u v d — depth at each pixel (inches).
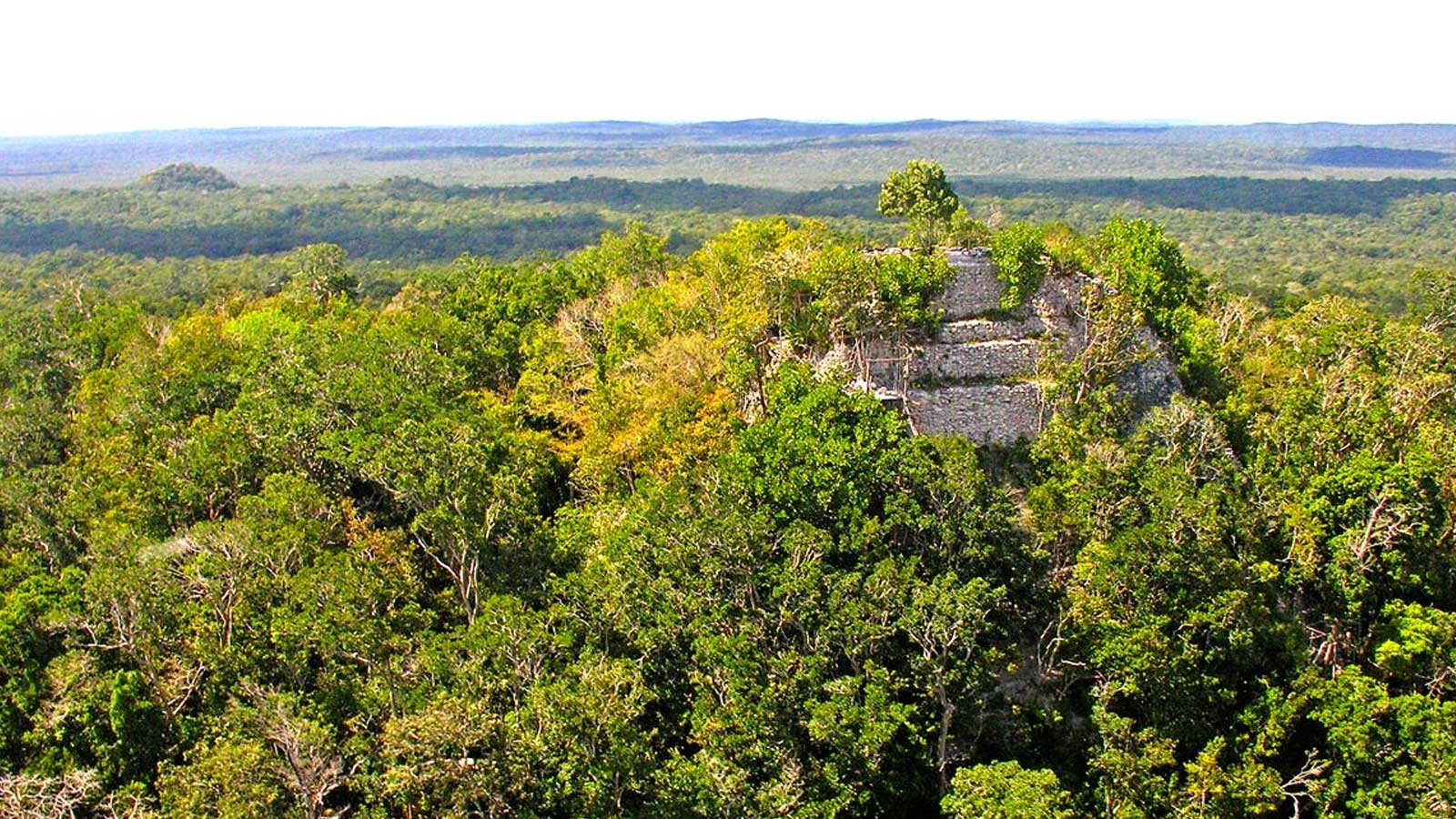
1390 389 2561.5
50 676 1722.4
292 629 1640.0
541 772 1454.2
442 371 2691.9
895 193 2910.9
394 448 1955.0
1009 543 1959.9
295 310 3934.5
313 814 1422.2
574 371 2770.7
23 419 2915.8
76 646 1781.5
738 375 2370.8
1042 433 2410.2
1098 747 1793.8
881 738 1566.2
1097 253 2849.4
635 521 1895.9
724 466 2025.1
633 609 1780.3
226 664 1716.3
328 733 1489.9
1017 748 1833.2
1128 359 2519.7
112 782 1658.5
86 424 2797.7
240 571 1835.6
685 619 1779.0
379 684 1608.0
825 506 1898.4
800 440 1971.0
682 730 1755.7
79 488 2421.3
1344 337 3169.3
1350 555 1939.0
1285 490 2161.7
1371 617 1978.3
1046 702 1905.8
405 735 1386.6
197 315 4173.2
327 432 2222.0
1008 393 2479.1
